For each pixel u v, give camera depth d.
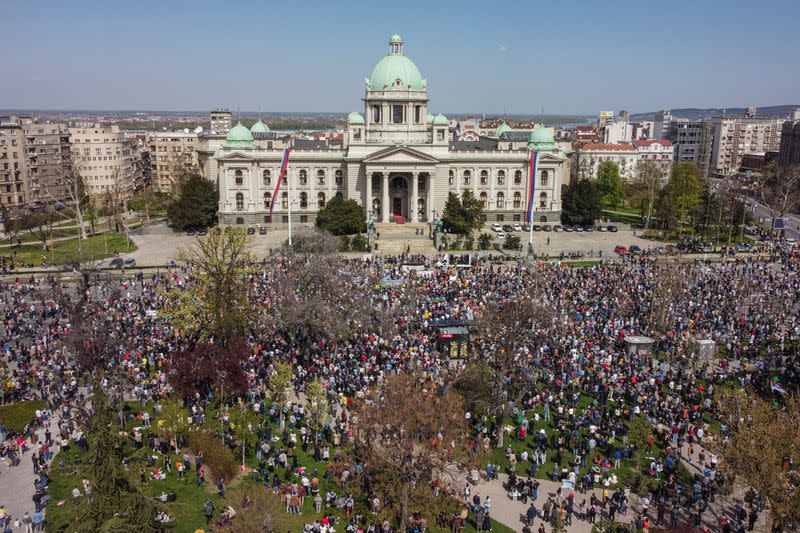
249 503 54.84
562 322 96.62
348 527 54.97
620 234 190.25
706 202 187.00
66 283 128.75
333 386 79.25
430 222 187.00
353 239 163.75
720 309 108.69
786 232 196.25
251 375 80.75
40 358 86.50
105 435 47.66
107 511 46.19
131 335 92.31
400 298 108.75
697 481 63.28
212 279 91.75
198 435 67.94
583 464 66.44
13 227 173.88
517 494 61.44
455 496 59.72
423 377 77.06
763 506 57.62
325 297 97.25
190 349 83.62
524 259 145.00
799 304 116.38
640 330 98.88
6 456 67.44
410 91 192.75
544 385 82.81
